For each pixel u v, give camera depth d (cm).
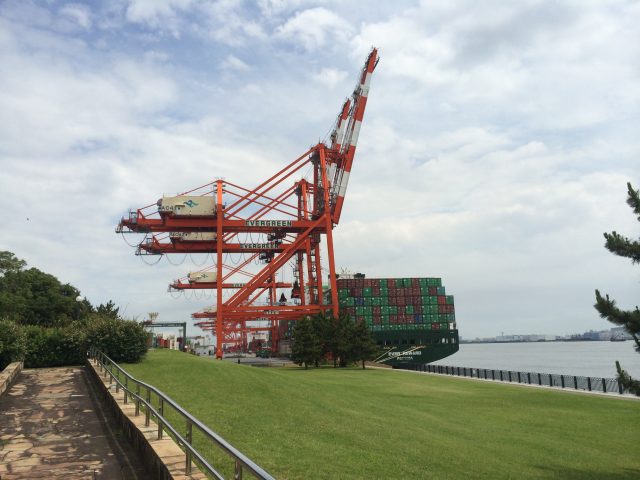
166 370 2703
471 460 1558
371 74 7644
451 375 5441
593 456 1825
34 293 6725
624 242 1623
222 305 7162
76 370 2730
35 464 987
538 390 3834
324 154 7706
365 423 1923
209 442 1290
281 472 1109
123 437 1209
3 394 1847
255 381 2577
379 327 9319
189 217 7238
